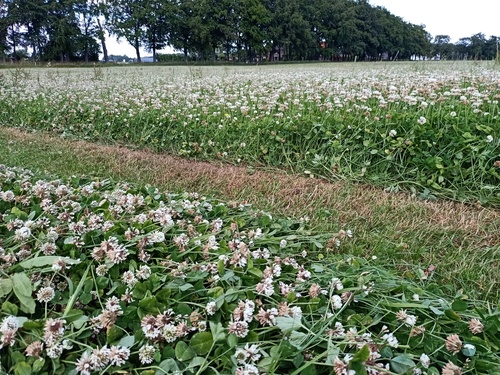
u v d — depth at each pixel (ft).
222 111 16.53
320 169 12.19
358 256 6.96
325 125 12.80
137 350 4.16
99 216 6.64
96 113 18.81
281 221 7.98
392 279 5.85
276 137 13.05
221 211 8.05
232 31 138.41
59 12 139.54
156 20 138.21
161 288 5.07
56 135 18.75
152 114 16.92
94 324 4.27
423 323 4.70
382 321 4.78
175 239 6.17
